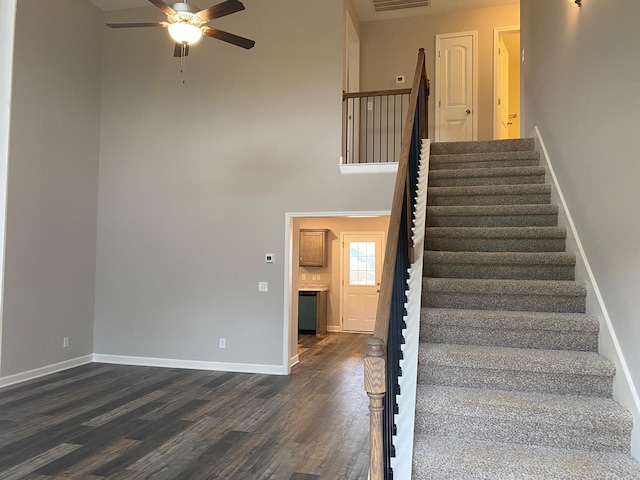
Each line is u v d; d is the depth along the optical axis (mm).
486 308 2984
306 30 5766
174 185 6082
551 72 3875
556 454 2113
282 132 5789
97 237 6277
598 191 2707
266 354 5707
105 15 6414
